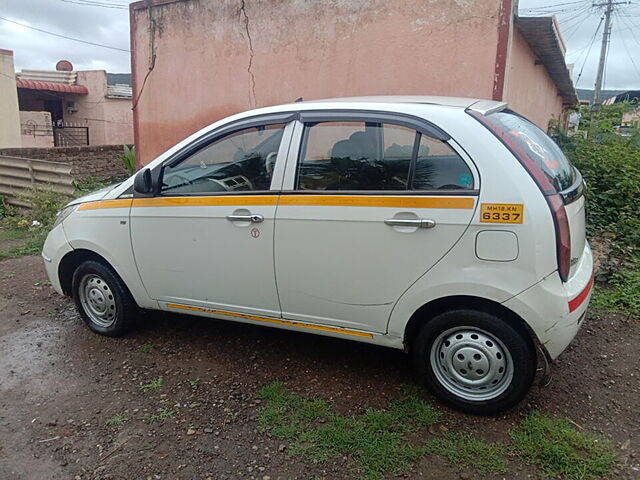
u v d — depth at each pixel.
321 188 2.98
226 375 3.38
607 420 2.82
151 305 3.73
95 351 3.76
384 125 2.88
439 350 2.92
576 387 3.15
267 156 3.16
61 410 3.03
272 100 7.71
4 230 8.19
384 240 2.80
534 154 2.79
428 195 2.70
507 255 2.56
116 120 21.77
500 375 2.78
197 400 3.10
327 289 3.01
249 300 3.29
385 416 2.86
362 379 3.28
